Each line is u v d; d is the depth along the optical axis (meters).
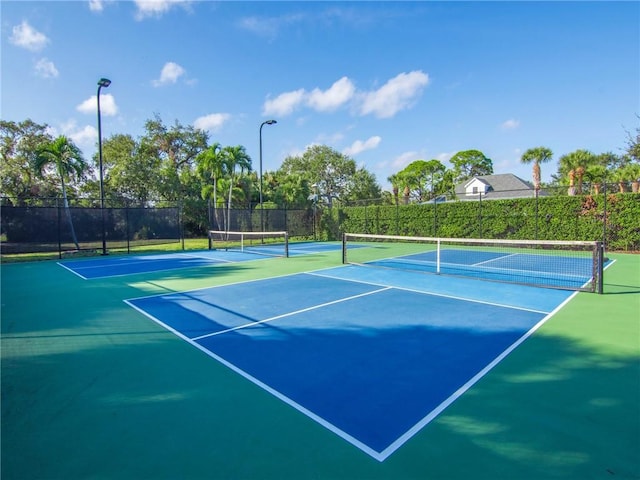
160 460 2.24
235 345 4.31
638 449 2.28
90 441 2.45
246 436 2.48
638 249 14.03
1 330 4.99
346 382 3.30
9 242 13.52
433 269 10.45
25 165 23.17
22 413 2.83
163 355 4.03
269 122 19.69
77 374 3.55
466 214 18.45
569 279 8.71
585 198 15.10
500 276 9.19
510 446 2.32
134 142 32.38
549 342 4.26
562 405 2.83
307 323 5.14
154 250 17.12
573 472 2.08
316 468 2.14
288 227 22.31
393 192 41.78
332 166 46.59
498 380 3.28
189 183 30.59
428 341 4.34
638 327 4.81
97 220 15.74
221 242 19.14
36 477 2.10
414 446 2.34
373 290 7.39
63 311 5.99
